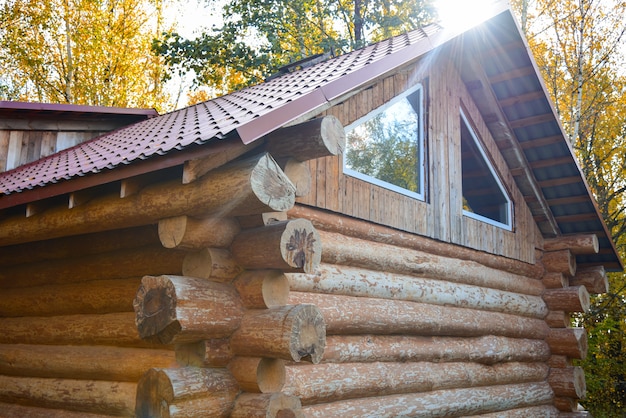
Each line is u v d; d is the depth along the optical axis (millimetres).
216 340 4371
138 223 4789
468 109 8844
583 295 9914
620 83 19062
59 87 21688
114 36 21453
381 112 7141
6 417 6098
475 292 8148
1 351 6449
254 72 19797
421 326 6879
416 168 7633
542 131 9070
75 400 5508
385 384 6105
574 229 10344
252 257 4434
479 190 8945
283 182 4141
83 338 5762
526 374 8883
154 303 4148
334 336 5840
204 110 7543
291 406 4391
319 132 4336
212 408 4176
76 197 5027
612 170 19266
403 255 6984
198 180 4207
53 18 21359
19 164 9422
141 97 22406
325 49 18719
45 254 6480
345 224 6262
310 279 5633
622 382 16344
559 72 19234
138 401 4176
